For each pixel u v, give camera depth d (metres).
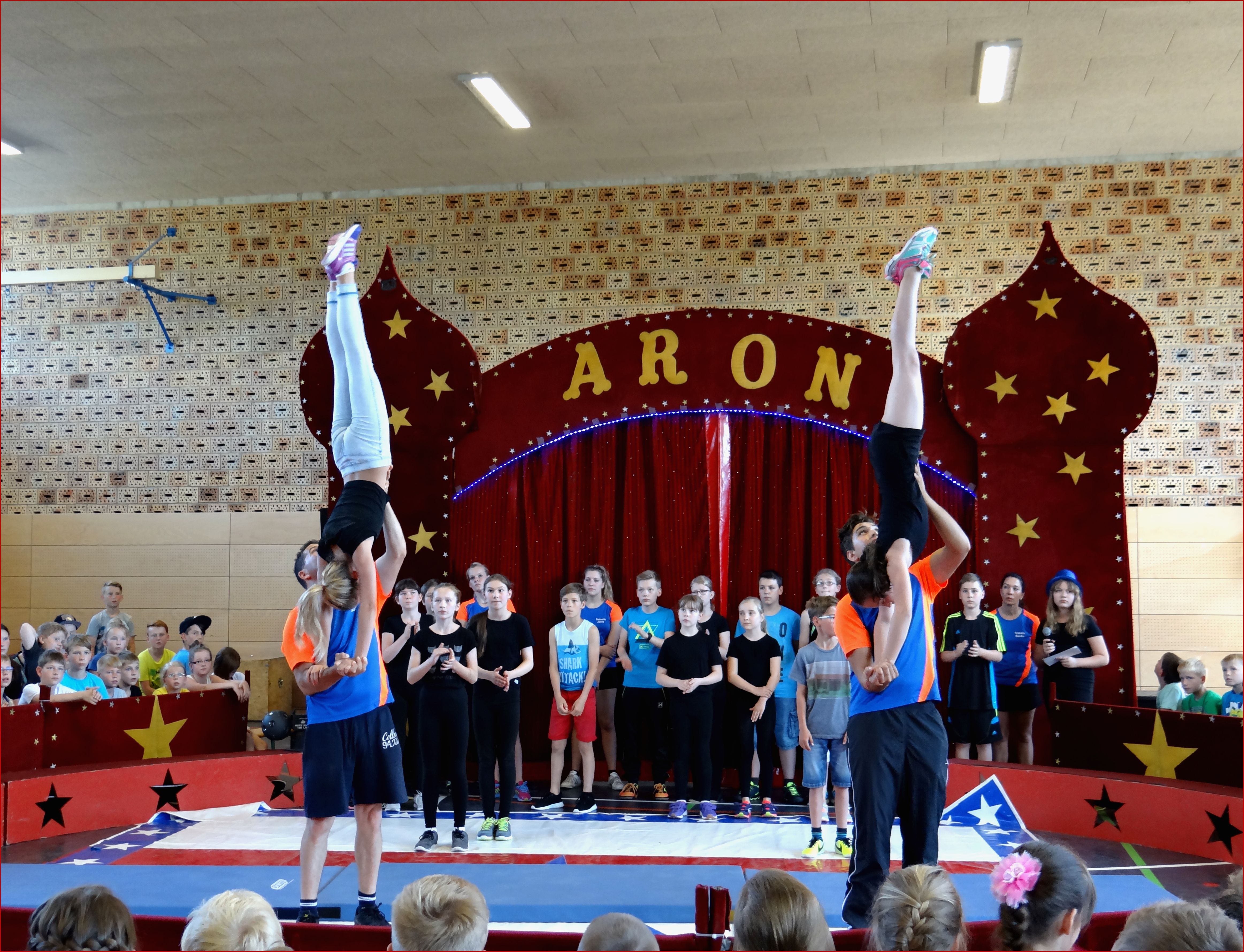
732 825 7.34
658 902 5.53
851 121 9.64
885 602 3.94
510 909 5.41
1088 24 7.89
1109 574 8.13
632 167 10.74
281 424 11.59
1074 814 7.07
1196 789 6.64
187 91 9.18
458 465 9.12
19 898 5.60
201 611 11.55
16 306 12.15
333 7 7.82
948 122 9.63
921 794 4.04
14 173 11.02
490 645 7.29
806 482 8.80
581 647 8.12
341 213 11.56
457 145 10.28
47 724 7.51
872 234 10.61
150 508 11.74
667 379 8.89
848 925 3.99
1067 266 8.27
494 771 7.14
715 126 9.76
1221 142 10.01
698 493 8.88
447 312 11.23
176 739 8.16
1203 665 8.68
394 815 7.71
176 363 11.81
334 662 4.95
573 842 6.86
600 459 9.04
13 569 11.88
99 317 12.00
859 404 8.63
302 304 11.62
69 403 11.98
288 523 11.48
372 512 4.66
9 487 12.00
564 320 11.03
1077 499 8.20
